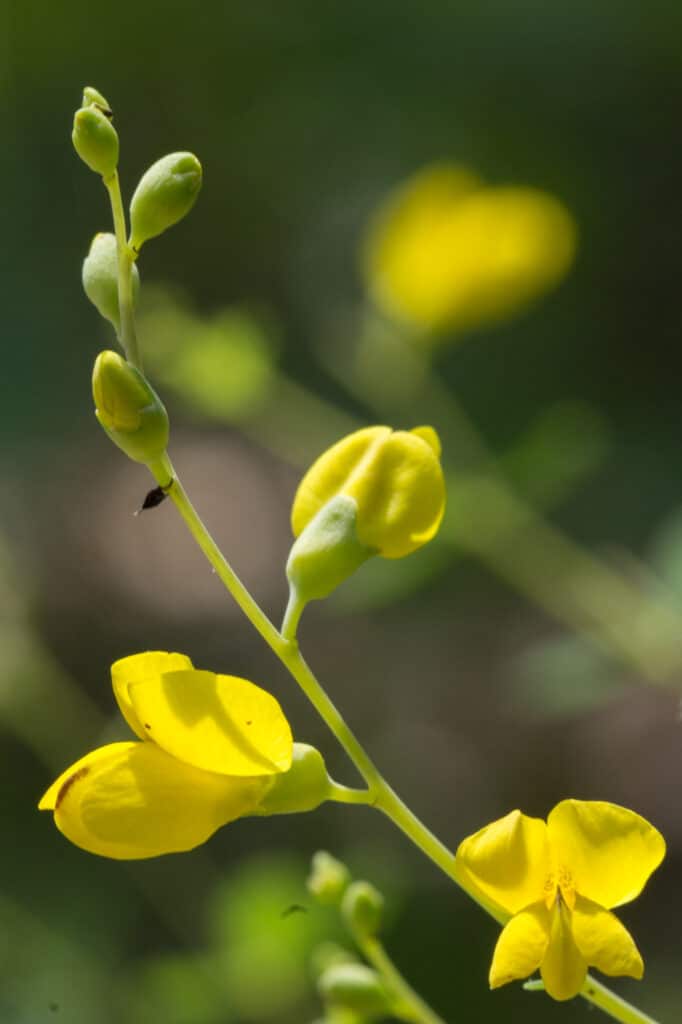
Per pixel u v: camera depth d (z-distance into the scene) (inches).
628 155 19.7
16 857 18.2
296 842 18.8
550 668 14.0
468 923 16.9
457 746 20.4
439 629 21.3
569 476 14.7
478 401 19.6
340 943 14.1
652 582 14.0
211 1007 14.2
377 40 21.2
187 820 8.4
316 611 22.3
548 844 8.3
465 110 20.5
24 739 17.8
